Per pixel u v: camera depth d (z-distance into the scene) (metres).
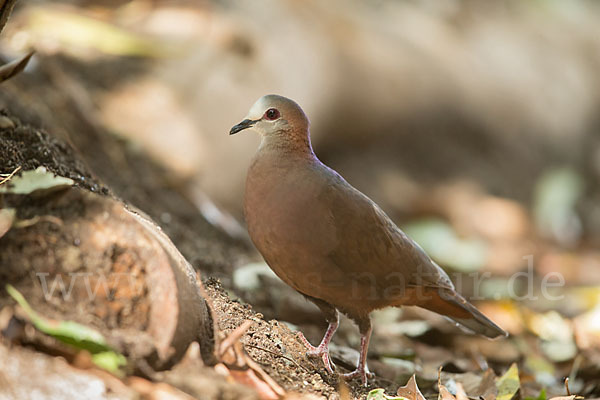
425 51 16.56
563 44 18.62
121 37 12.52
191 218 10.65
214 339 5.57
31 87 10.42
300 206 6.59
